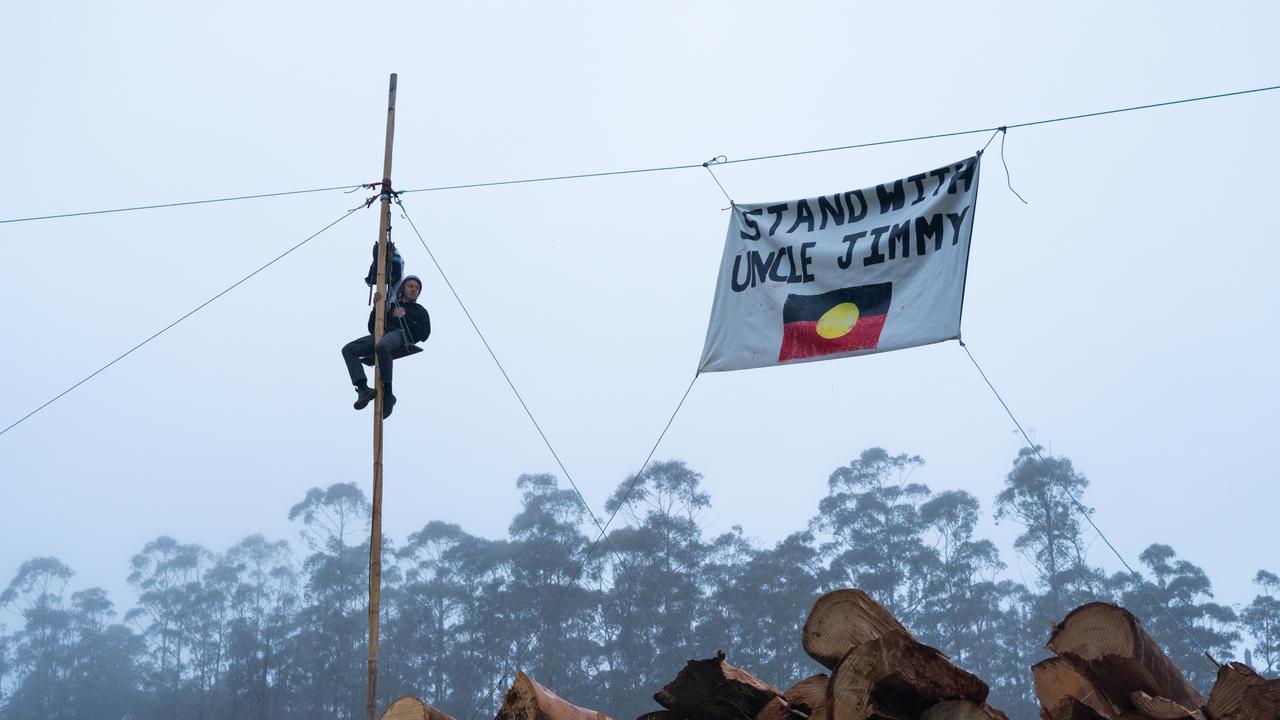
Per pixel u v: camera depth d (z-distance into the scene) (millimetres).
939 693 6379
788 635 46094
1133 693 6906
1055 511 50844
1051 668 7387
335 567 62156
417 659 54625
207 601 70688
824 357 10703
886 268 10742
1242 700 6520
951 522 53531
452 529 61438
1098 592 48438
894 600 52281
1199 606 46406
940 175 10781
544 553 53000
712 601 49344
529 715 7020
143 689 68812
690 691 7355
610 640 50156
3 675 70938
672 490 54031
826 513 56562
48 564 76500
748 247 11383
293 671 57469
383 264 11742
